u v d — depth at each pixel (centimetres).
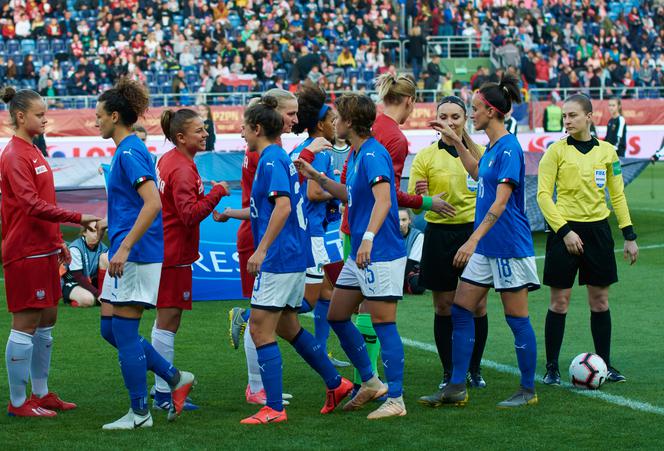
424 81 3125
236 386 738
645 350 854
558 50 3591
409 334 942
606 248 737
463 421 623
